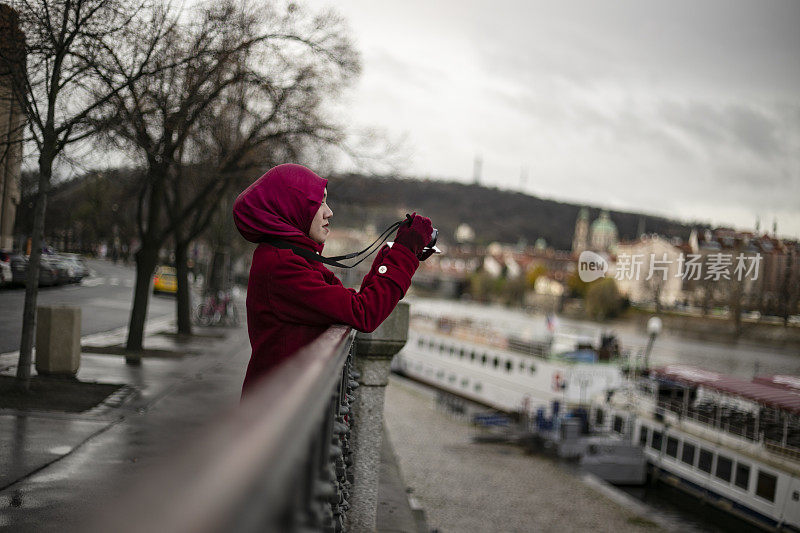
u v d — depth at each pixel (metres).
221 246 38.22
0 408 11.02
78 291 40.53
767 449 25.19
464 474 28.69
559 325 41.75
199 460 0.62
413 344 53.16
